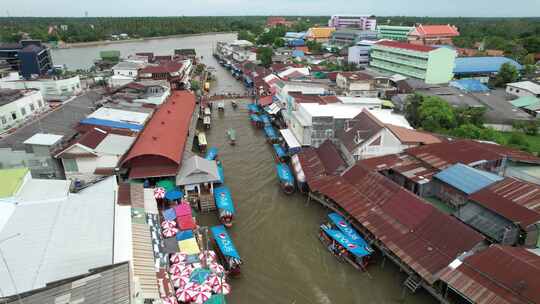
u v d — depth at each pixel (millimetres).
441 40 177750
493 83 106000
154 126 61625
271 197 50031
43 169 48094
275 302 32844
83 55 185250
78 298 22000
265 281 35219
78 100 72625
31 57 111625
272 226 43688
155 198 43250
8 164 47375
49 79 89000
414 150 50250
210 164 50625
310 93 85375
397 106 80625
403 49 115062
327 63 139125
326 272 36375
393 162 48469
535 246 33750
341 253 37750
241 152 65688
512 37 183625
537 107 77812
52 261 28219
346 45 179625
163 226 38438
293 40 196375
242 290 34000
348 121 57844
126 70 108812
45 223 32844
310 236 41938
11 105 63406
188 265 33062
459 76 115938
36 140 48438
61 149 49875
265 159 62625
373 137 50531
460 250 31359
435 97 75312
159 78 101062
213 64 167625
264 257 38438
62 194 38906
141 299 25594
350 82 90312
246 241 40906
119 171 48188
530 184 37500
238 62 149750
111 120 59906
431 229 34344
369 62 138875
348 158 52812
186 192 46469
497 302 26250
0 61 120938
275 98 88062
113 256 28766
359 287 34469
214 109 92875
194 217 42781
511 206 34969
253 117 81375
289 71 107750
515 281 26938
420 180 43875
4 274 27016
